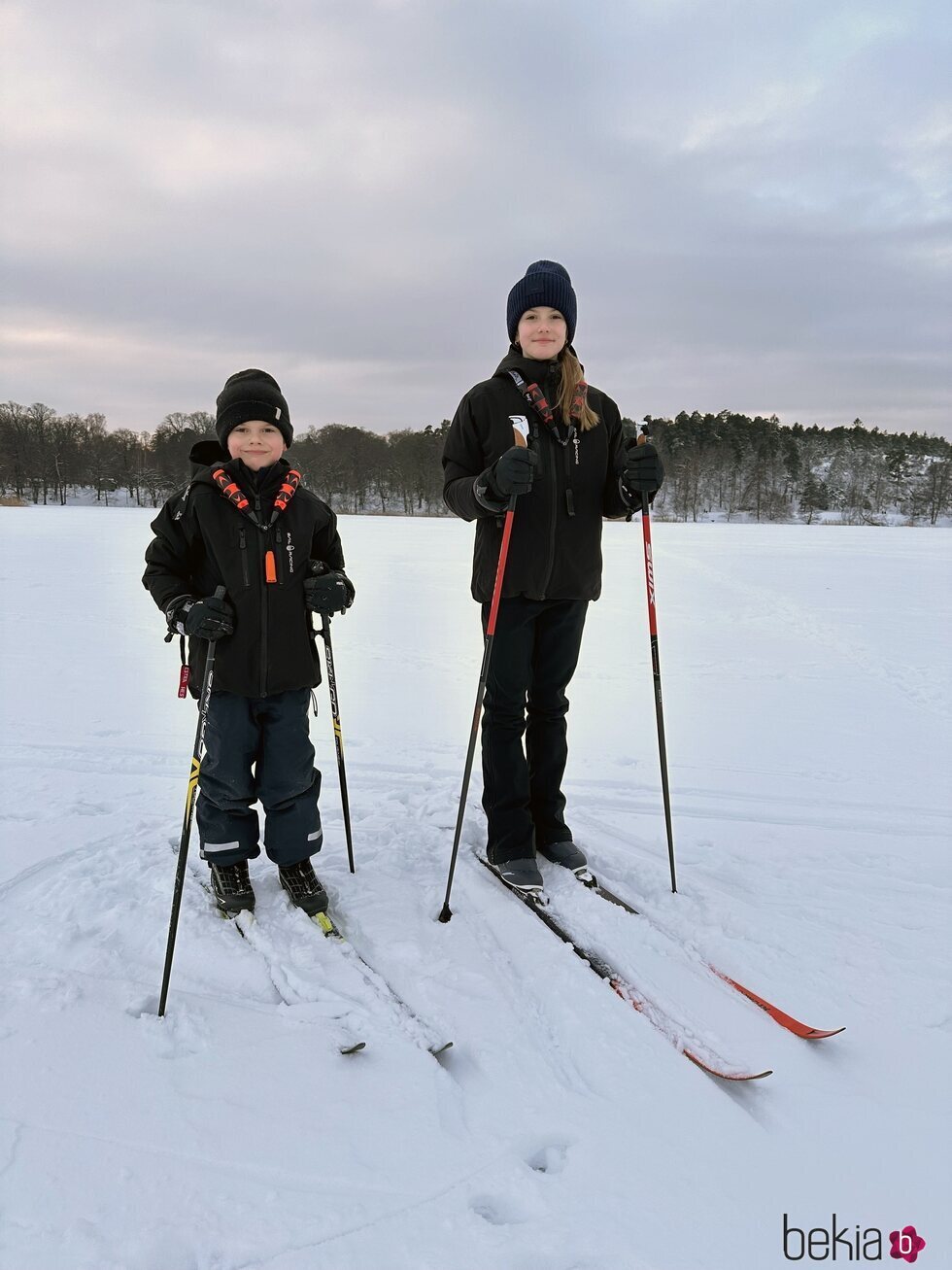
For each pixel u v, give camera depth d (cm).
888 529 2778
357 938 221
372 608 816
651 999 195
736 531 2458
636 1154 149
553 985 198
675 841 291
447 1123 156
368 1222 132
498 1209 138
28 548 1299
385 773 356
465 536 1878
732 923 230
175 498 221
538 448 239
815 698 501
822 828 307
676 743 411
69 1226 129
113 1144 146
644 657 612
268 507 223
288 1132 151
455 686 518
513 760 255
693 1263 128
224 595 217
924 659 610
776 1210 139
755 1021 189
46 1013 179
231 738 222
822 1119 161
